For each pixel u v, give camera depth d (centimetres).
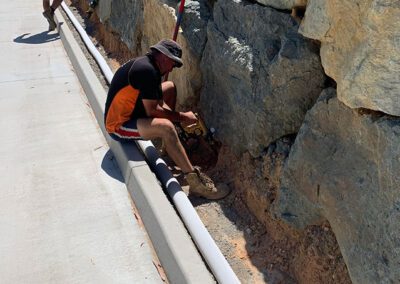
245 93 335
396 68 213
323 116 266
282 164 301
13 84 572
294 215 283
